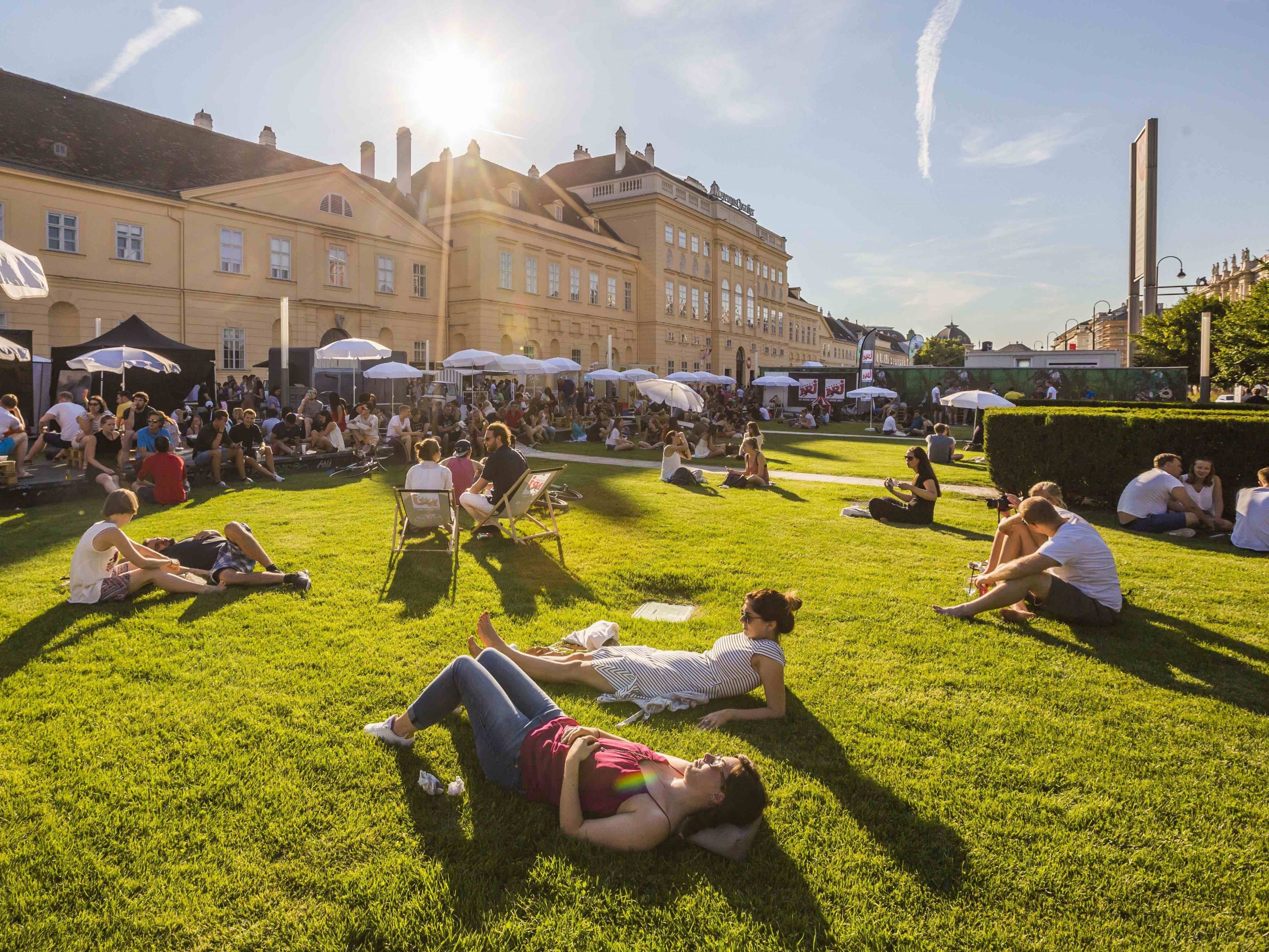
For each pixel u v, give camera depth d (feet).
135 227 84.43
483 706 10.36
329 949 7.61
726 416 83.76
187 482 37.93
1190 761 11.56
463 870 8.80
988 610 18.60
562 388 129.08
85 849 9.02
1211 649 16.31
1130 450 35.04
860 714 12.86
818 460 58.39
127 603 18.03
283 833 9.36
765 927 8.02
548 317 143.74
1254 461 32.78
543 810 9.98
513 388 119.44
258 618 17.15
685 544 26.09
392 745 11.47
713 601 19.57
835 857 9.13
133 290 84.17
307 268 102.83
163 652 15.08
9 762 10.87
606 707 13.02
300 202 101.60
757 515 32.55
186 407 55.98
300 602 18.53
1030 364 120.78
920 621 17.92
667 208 174.70
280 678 13.92
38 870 8.64
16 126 80.53
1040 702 13.56
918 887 8.66
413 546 25.18
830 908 8.31
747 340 218.79
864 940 7.86
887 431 90.38
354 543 25.38
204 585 18.95
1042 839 9.54
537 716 10.34
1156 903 8.47
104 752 11.19
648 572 22.11
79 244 79.92
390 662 14.76
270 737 11.68
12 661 14.55
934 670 14.90
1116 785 10.81
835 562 23.76
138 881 8.50
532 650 14.57
